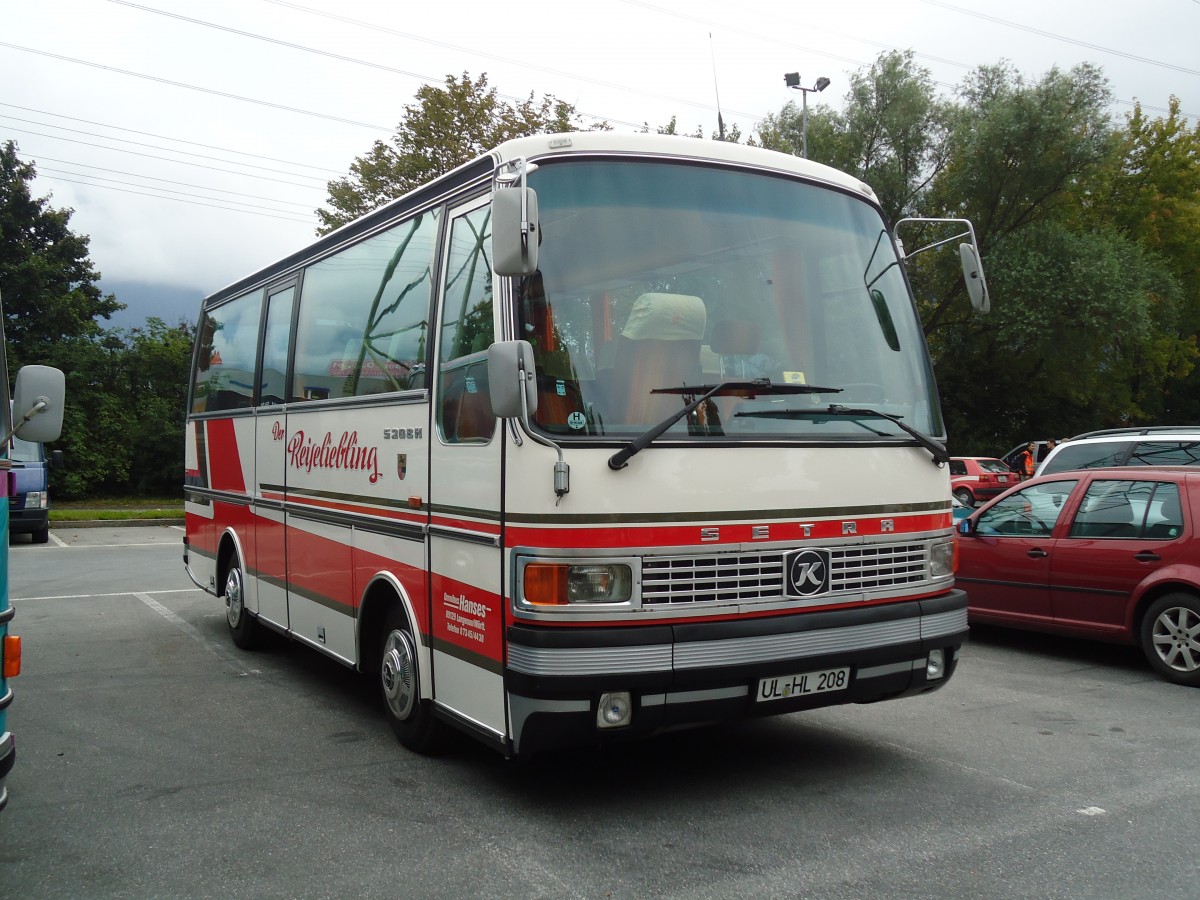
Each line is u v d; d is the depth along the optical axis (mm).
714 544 4355
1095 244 30594
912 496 5016
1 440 3734
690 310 4660
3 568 3697
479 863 4043
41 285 30641
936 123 33125
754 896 3711
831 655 4570
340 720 6336
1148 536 7633
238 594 8391
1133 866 3980
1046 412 37406
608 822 4496
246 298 8453
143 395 31500
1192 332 39969
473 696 4664
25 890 3816
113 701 6824
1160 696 6973
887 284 5402
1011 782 5055
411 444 5281
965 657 8383
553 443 4160
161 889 3818
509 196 4109
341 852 4168
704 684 4270
